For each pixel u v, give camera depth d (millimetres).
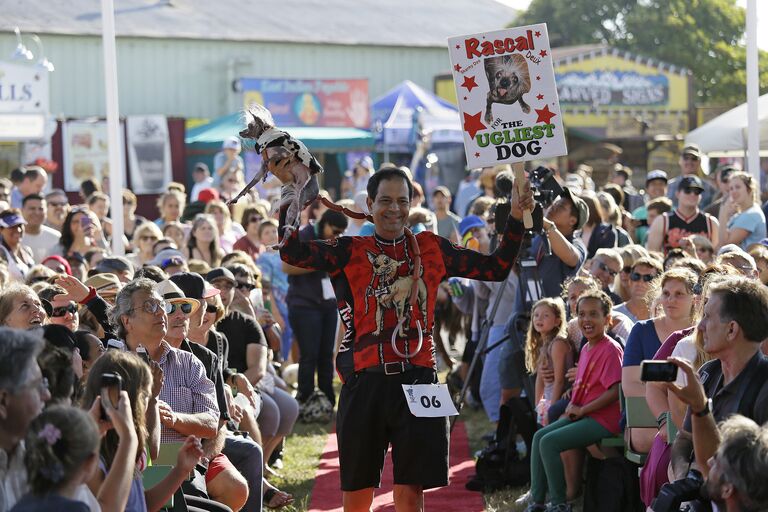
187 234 11766
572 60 26703
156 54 29797
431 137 23297
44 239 10758
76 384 5012
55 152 21703
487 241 11086
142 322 5703
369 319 5043
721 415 4668
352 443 5109
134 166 22250
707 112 27625
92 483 4266
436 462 5066
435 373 5164
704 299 5133
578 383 6902
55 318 6004
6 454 3699
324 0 34938
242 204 14609
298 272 10258
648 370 4359
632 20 34531
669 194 13328
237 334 7812
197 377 5996
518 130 5215
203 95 30359
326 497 7746
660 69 27281
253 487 6477
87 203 13062
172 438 5816
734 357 4691
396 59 32969
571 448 6746
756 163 13039
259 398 7660
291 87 23641
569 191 8297
